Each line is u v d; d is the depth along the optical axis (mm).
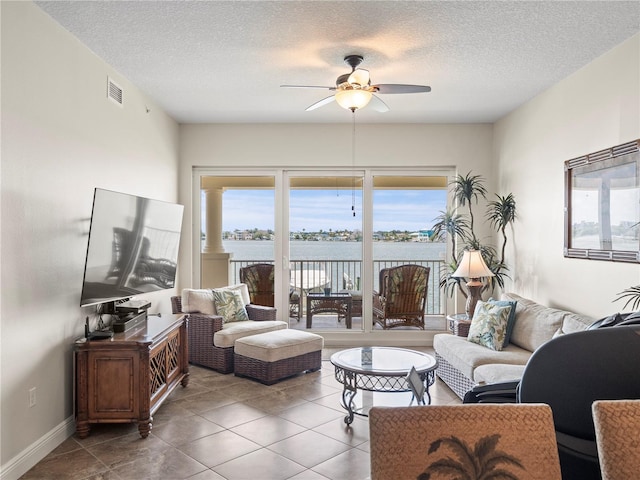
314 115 5730
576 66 4062
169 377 3998
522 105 5254
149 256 4105
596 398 1984
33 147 2979
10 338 2762
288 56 3842
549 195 4656
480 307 4449
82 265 3604
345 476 2795
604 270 3779
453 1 2947
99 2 2961
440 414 1304
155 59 3918
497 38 3492
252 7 3031
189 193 6133
